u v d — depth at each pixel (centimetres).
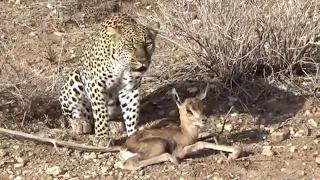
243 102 1179
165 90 1239
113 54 1052
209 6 1264
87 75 1113
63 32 1482
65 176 988
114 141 1067
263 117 1134
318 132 1074
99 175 984
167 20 1391
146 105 1198
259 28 1266
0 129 1066
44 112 1182
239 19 1236
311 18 1314
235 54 1218
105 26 1084
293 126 1097
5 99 1173
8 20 1528
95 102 1097
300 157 1006
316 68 1235
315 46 1257
